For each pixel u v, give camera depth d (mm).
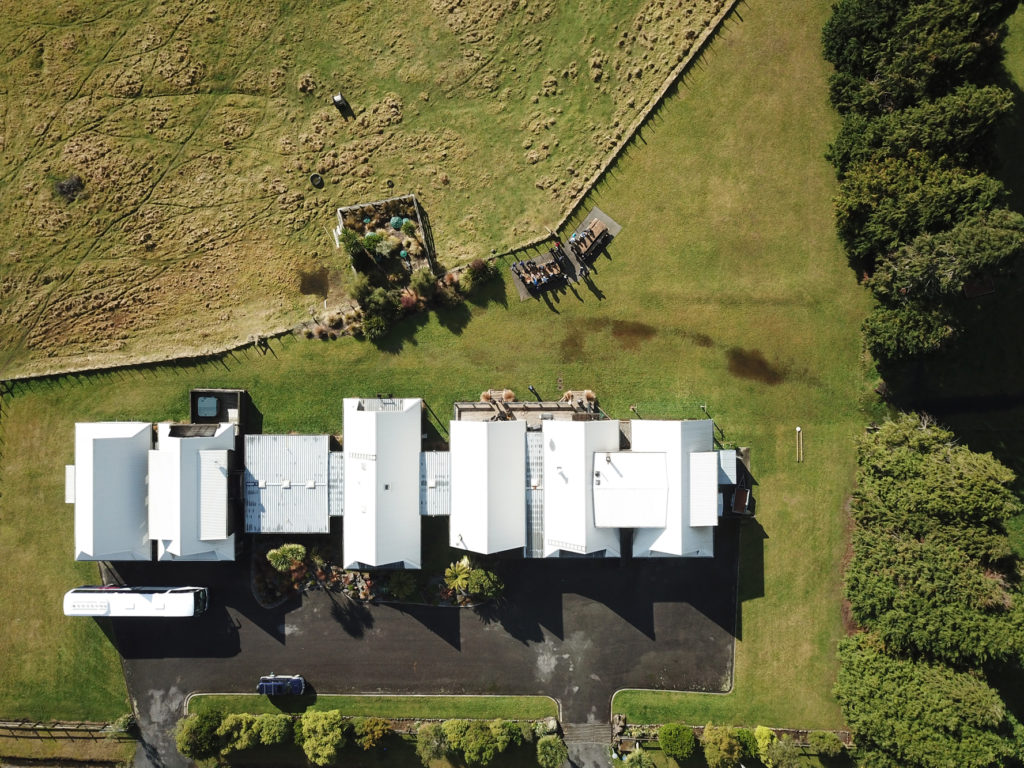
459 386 40469
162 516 37188
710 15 40562
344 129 41000
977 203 34188
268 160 40938
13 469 40031
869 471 38281
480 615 40062
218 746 38375
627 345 40594
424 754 38500
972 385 40250
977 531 35156
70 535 39938
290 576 39375
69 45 40688
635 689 40094
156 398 40250
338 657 39875
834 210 38594
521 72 41000
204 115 40844
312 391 40375
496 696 39969
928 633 35000
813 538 40250
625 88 40844
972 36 34406
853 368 40500
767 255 40594
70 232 40688
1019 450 40094
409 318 40469
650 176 40781
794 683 40000
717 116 40625
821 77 40562
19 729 39844
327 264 40844
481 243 40719
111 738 39875
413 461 38062
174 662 39844
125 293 40625
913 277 35156
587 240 40281
